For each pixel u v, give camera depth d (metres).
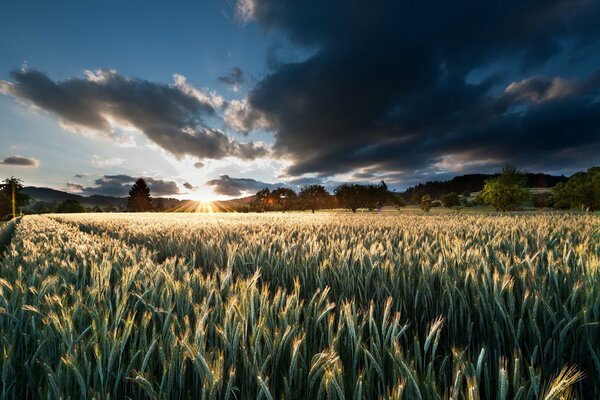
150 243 7.93
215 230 10.01
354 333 1.89
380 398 1.51
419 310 3.15
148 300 2.49
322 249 5.11
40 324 2.13
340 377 1.48
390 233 7.87
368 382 1.60
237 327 1.80
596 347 2.21
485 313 2.56
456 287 2.85
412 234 7.29
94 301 2.29
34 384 1.75
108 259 3.97
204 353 1.57
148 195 133.62
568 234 6.37
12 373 1.79
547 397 1.32
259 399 1.47
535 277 2.98
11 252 4.68
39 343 1.83
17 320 2.11
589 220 10.14
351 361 1.93
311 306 2.30
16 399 1.79
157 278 2.79
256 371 1.60
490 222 11.20
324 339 2.16
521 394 1.40
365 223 12.70
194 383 1.76
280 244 5.79
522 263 3.54
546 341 2.36
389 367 1.80
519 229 8.03
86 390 1.57
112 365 1.72
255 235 7.30
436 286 3.42
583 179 44.53
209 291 2.51
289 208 95.31
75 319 2.11
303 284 3.86
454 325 2.62
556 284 2.88
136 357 1.86
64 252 4.95
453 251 4.14
